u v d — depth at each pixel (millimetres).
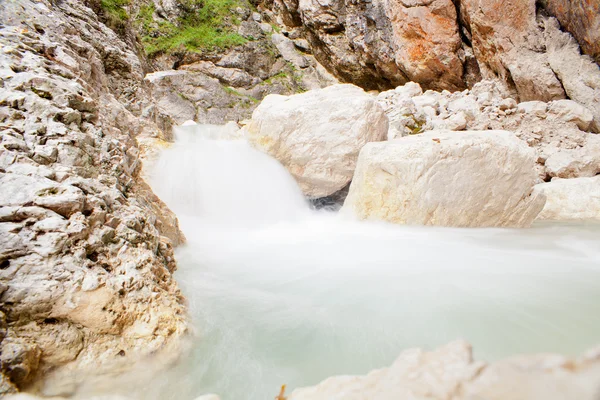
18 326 1496
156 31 13617
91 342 1646
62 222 1821
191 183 5086
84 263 1803
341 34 14055
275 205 5598
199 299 2432
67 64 3348
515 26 8617
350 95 5613
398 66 12406
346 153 5402
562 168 6734
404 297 2531
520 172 4477
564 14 7809
